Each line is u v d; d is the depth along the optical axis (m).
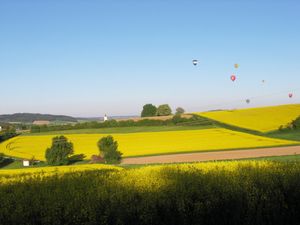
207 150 57.31
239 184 9.80
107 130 91.44
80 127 97.62
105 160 54.66
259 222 9.20
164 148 62.19
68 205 7.56
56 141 57.62
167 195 8.62
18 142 82.12
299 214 10.04
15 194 8.36
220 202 8.90
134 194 8.61
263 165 13.04
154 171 12.57
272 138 66.25
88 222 7.34
